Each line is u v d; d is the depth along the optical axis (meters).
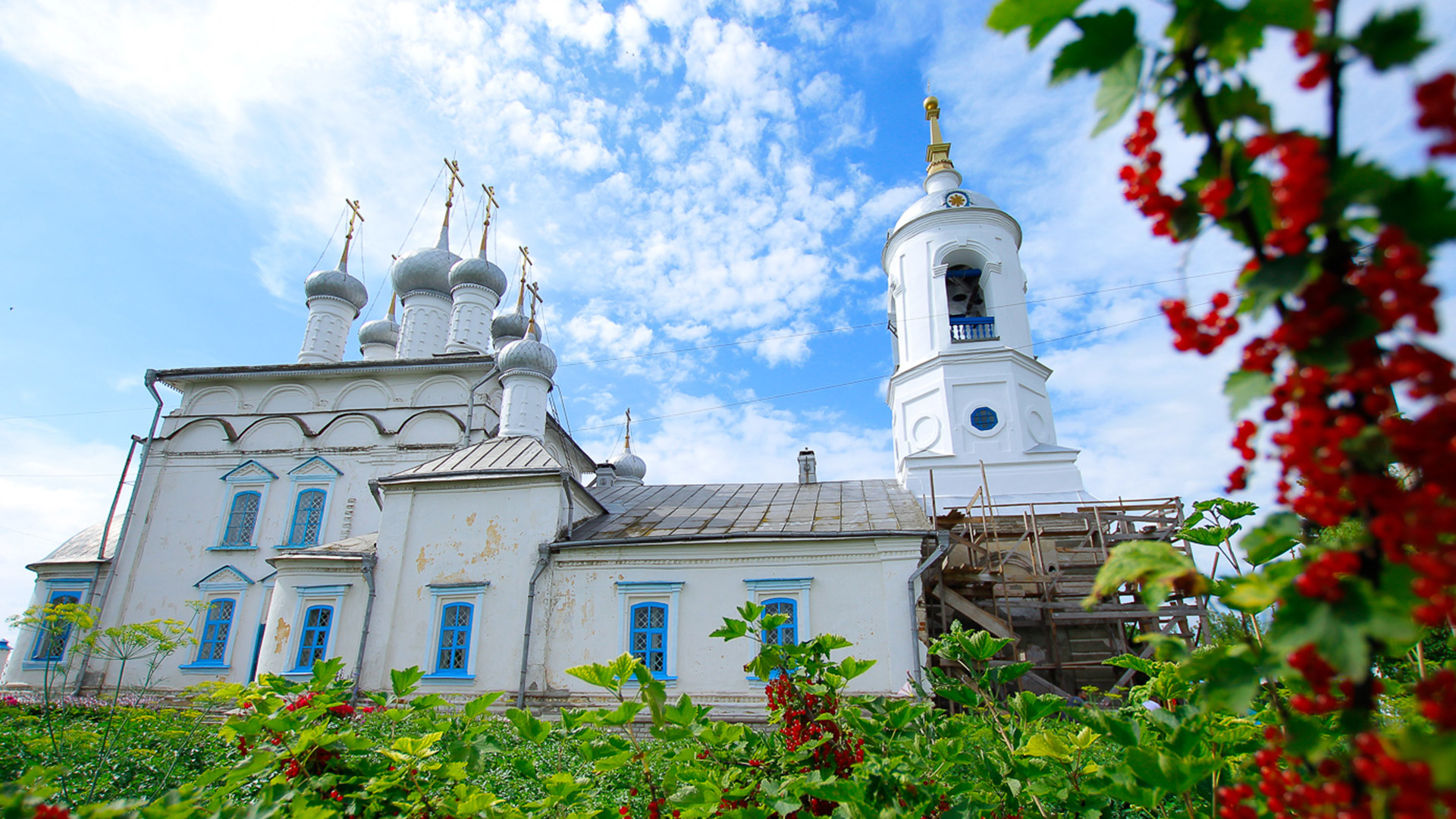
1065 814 3.97
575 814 4.12
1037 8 1.76
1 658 28.00
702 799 3.71
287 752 4.38
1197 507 3.46
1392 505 1.40
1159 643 1.93
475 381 25.92
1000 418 22.39
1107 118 1.70
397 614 18.64
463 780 4.44
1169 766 2.77
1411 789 1.34
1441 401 1.37
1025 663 4.31
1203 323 1.73
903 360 24.84
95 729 9.52
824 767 4.05
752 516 19.64
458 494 19.50
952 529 18.56
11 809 2.96
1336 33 1.47
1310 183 1.41
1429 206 1.34
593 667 3.91
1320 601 1.49
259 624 22.92
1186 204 1.74
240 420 26.20
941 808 3.73
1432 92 1.31
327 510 24.22
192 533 24.55
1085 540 17.83
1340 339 1.44
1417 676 2.80
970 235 24.59
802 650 4.36
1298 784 1.84
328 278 32.41
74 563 24.03
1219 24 1.61
